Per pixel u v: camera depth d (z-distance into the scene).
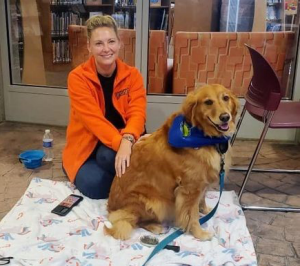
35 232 1.99
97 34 2.17
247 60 3.59
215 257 1.84
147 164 1.93
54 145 3.38
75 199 2.30
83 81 2.27
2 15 3.72
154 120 3.71
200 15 3.59
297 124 2.31
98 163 2.35
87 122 2.25
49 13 3.87
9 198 2.46
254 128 3.61
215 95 1.82
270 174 2.90
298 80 3.49
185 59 3.62
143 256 1.84
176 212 1.97
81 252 1.86
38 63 4.07
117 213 2.02
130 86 2.40
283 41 3.53
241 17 3.60
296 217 2.31
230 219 2.17
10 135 3.61
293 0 3.43
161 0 3.49
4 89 3.92
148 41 3.56
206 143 1.85
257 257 1.94
